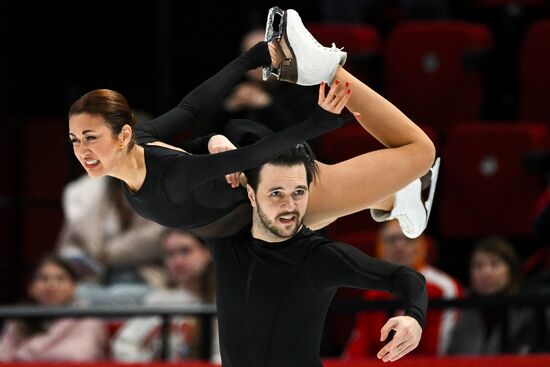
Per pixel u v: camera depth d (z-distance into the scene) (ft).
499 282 56.75
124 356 57.36
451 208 68.03
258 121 59.88
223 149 36.11
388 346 31.27
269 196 33.94
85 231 65.72
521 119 70.64
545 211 61.21
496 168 66.85
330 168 36.50
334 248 34.45
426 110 71.72
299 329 34.71
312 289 34.55
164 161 34.32
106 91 34.17
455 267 67.92
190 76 79.10
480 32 71.82
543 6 75.05
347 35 73.36
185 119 37.09
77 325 58.54
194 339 56.44
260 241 34.96
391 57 72.28
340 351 63.31
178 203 34.45
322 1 79.00
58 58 79.61
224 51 79.61
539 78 70.03
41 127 77.41
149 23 79.82
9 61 78.43
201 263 59.06
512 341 54.13
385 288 33.45
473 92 71.00
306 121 32.27
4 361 57.11
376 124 36.24
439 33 71.46
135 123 34.76
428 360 50.19
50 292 60.03
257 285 34.65
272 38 35.70
